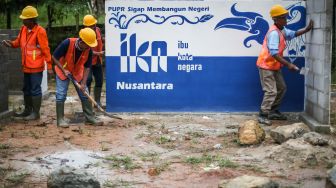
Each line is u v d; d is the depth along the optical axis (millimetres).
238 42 10773
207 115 10859
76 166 7152
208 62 10836
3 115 10062
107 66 10844
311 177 6715
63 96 9586
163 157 7664
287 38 10039
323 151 7359
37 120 10258
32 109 10477
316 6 9719
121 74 10875
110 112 10945
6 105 10414
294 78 10766
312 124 9391
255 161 7402
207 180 6625
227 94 10906
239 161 7418
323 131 9211
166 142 8516
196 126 9758
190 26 10750
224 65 10836
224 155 7738
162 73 10859
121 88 10898
